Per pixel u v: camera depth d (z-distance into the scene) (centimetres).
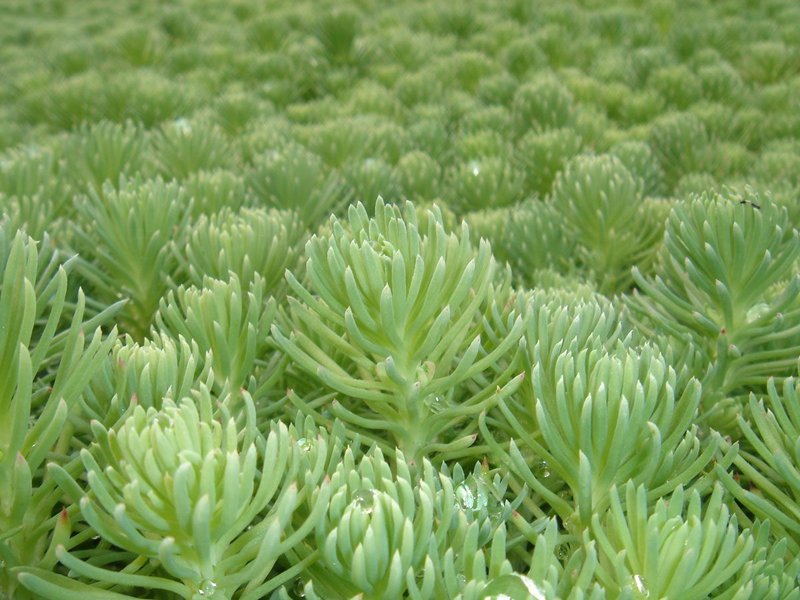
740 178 25
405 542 9
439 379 12
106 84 36
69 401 10
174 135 25
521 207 21
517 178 24
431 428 12
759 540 10
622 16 44
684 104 33
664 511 9
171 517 9
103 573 9
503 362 14
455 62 38
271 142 27
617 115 33
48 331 10
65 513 10
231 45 46
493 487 11
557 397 11
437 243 12
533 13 48
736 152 26
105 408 12
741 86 33
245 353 13
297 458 10
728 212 14
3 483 10
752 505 11
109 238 16
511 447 11
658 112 32
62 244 18
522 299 13
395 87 36
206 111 32
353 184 23
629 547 9
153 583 9
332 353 14
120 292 17
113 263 16
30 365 9
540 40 40
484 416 12
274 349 15
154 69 43
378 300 11
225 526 9
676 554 9
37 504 11
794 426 12
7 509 10
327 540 9
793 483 11
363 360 12
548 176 25
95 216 16
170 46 50
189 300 13
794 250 14
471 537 9
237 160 27
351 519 9
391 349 12
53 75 44
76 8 68
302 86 40
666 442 11
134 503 9
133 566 10
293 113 34
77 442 12
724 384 15
